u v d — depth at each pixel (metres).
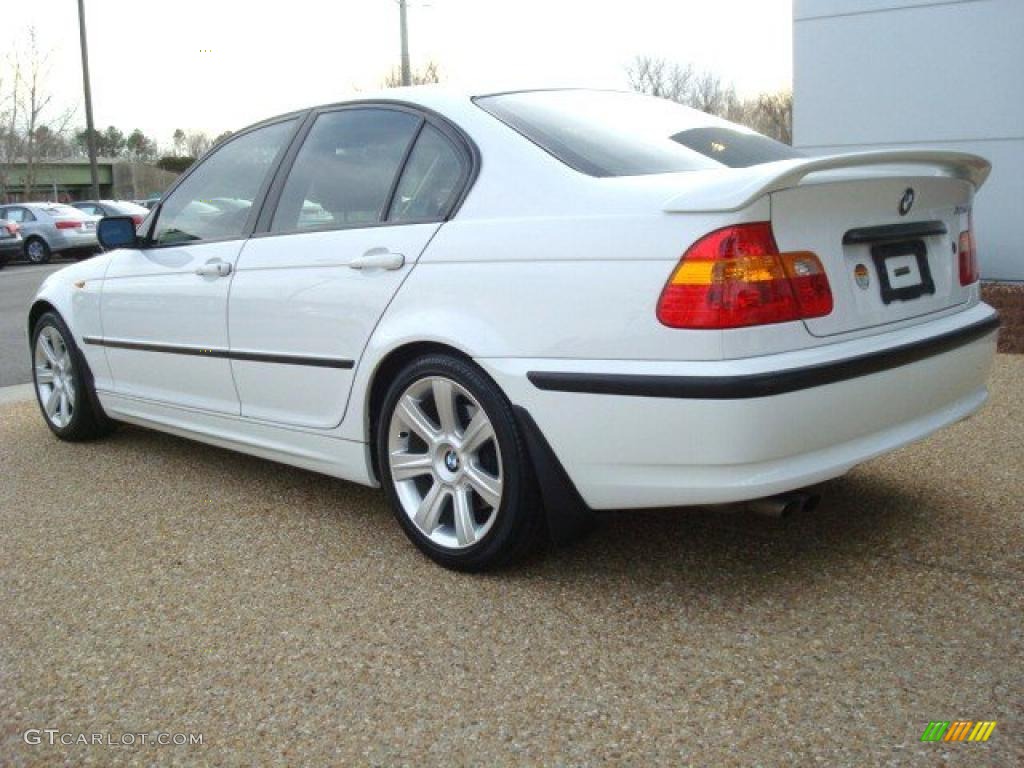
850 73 9.06
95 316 4.88
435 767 2.25
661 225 2.71
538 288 2.92
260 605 3.12
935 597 2.94
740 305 2.61
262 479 4.48
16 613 3.14
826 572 3.15
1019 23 8.17
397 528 3.76
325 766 2.28
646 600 3.01
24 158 42.94
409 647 2.80
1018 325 7.08
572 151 3.10
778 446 2.65
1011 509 3.62
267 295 3.80
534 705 2.47
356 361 3.46
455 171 3.30
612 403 2.77
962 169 3.28
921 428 3.09
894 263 3.04
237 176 4.22
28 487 4.52
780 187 2.63
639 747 2.28
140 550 3.64
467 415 3.25
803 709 2.39
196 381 4.28
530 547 3.19
